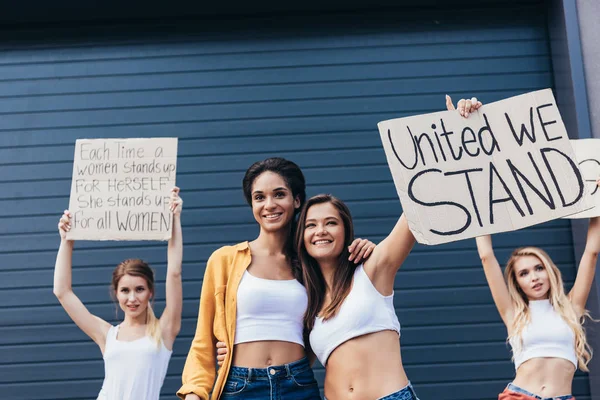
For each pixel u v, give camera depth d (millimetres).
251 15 5707
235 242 5273
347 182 5340
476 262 5148
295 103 5512
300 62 5598
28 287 5250
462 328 5047
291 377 2748
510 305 4094
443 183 2713
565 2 5199
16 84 5633
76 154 3984
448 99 2848
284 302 2828
